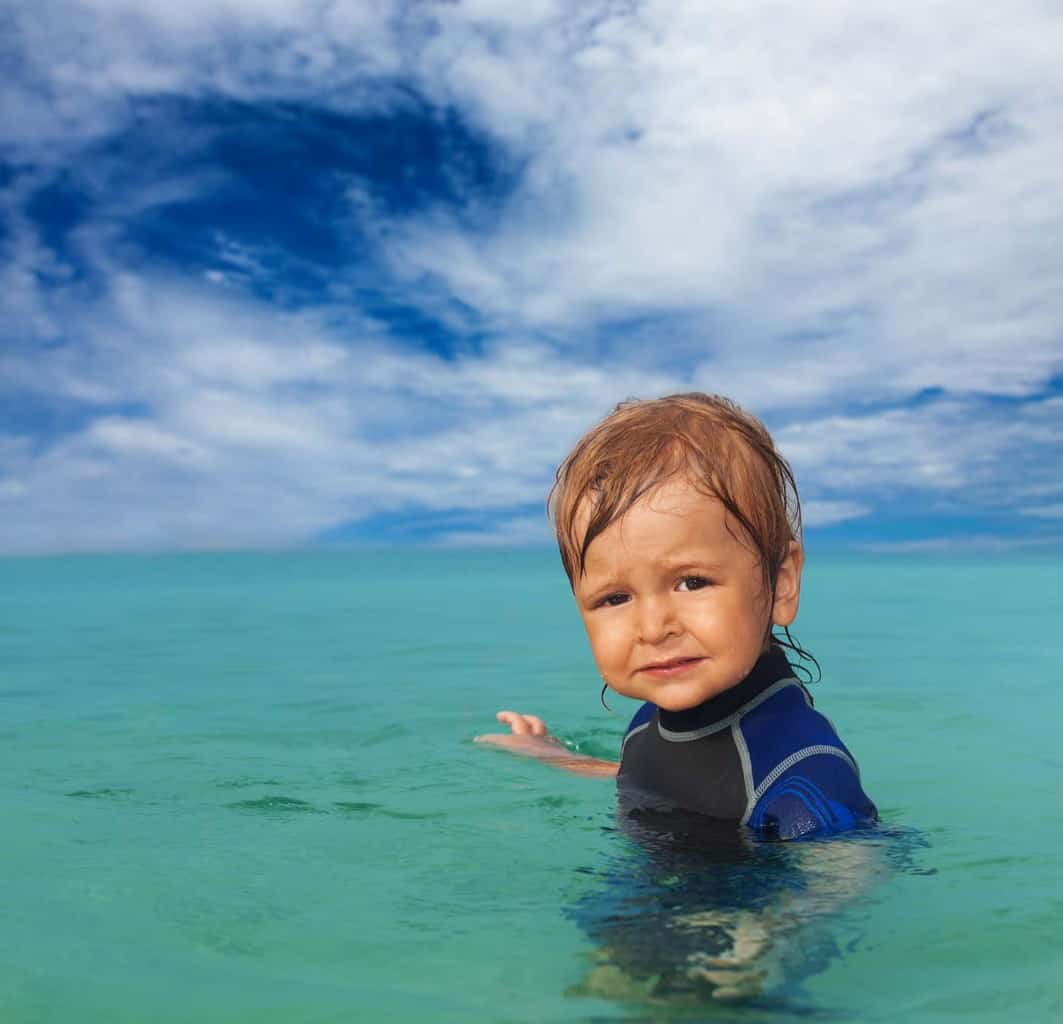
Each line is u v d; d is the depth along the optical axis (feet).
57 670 4.41
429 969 1.26
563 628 6.29
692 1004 1.16
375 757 2.65
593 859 1.72
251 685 4.00
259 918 1.44
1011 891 1.54
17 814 2.05
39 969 1.26
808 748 1.96
